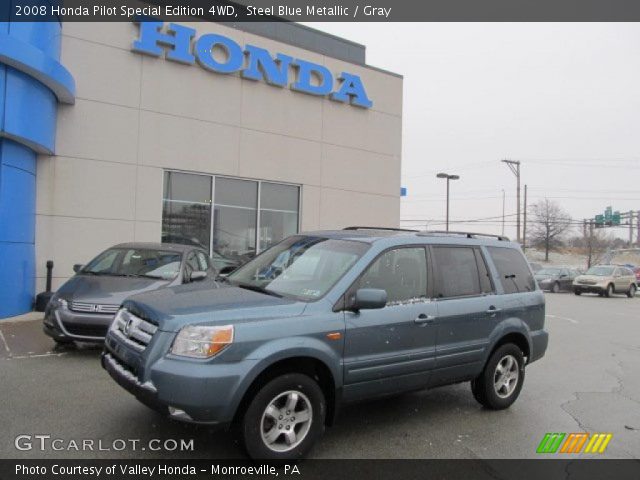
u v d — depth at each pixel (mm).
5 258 9523
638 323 14609
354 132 15617
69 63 11070
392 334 4672
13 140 9594
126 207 11758
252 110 13664
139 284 7387
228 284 5055
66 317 6812
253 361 3834
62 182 11000
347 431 4902
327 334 4238
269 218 14133
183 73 12555
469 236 5938
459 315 5242
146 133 12039
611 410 5992
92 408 5055
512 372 5910
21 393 5449
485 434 5012
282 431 4043
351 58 16750
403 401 5941
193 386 3646
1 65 8875
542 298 6359
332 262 4832
